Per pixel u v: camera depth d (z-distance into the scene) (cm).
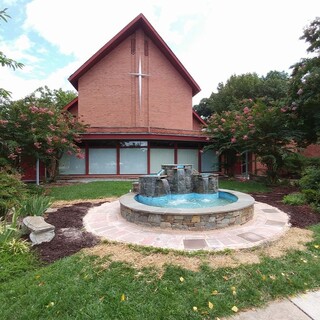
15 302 241
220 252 348
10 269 302
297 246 374
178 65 1744
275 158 1038
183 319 218
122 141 1426
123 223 498
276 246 374
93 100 1638
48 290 256
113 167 1421
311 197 672
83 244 386
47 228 400
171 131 1423
